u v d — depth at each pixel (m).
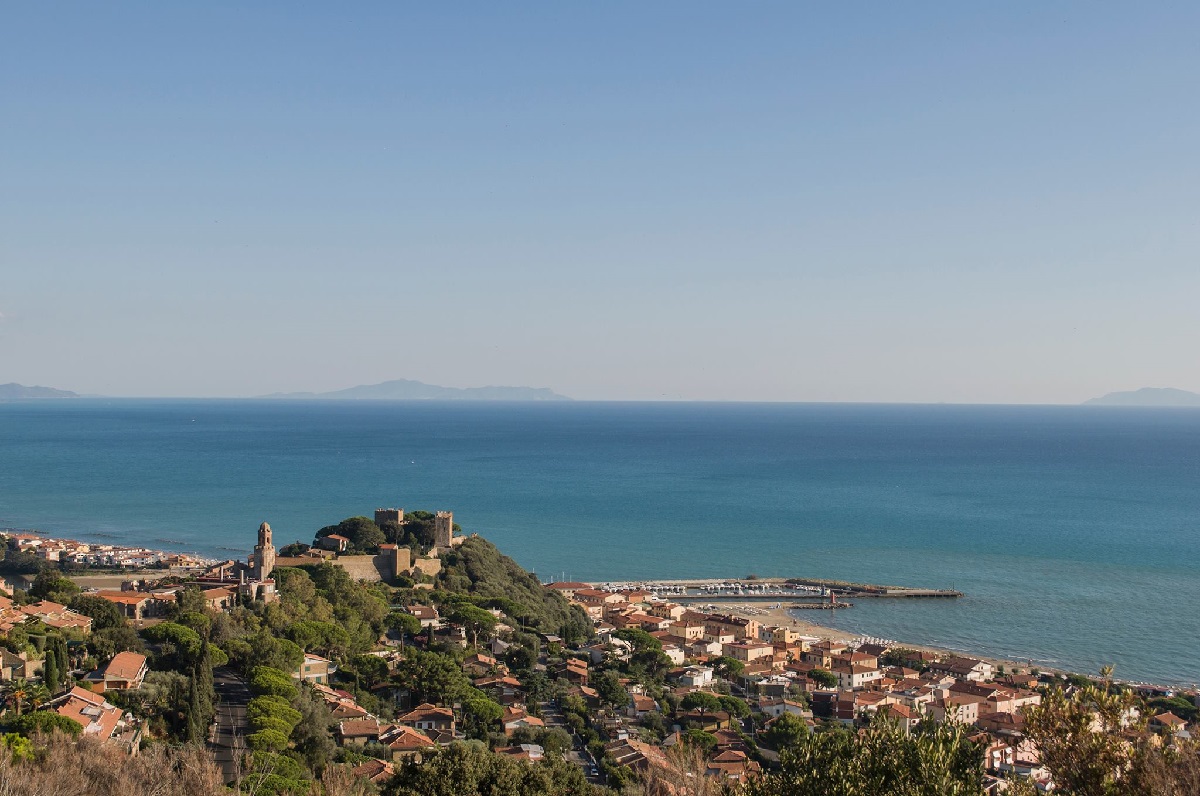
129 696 114.19
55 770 75.50
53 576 178.88
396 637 182.25
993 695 160.50
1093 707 48.31
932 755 51.97
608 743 129.88
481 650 175.88
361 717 124.56
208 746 105.00
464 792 73.81
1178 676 190.62
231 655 140.38
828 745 58.06
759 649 198.75
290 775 97.38
